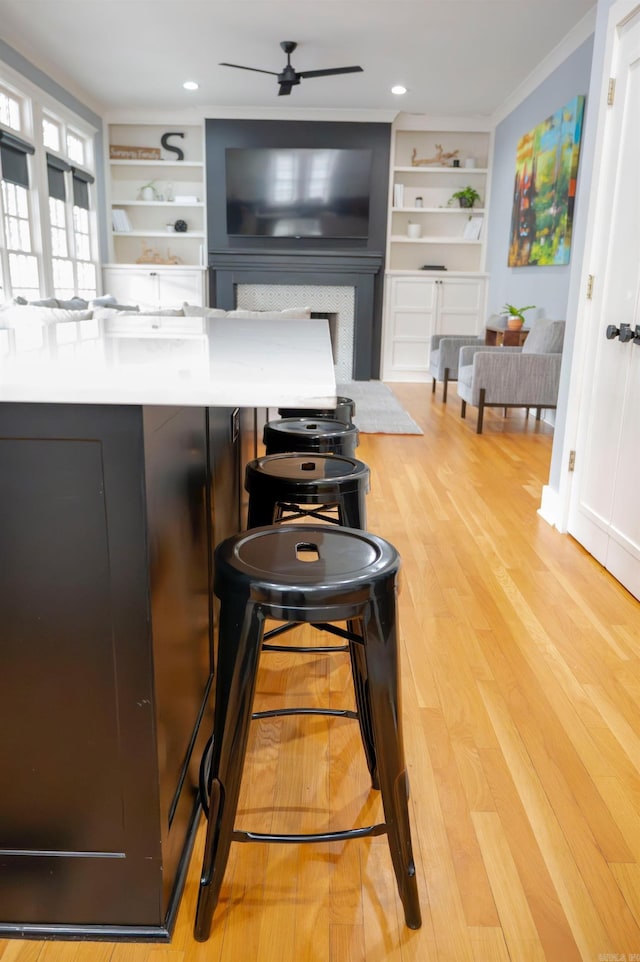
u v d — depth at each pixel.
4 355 1.10
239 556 1.11
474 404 5.44
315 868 1.27
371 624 1.03
